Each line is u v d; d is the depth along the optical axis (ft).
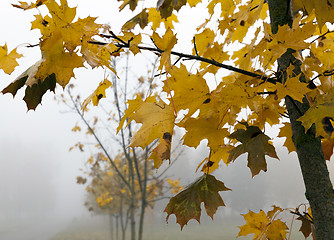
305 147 3.33
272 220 3.95
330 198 3.11
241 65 4.38
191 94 2.84
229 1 4.80
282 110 3.64
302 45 2.94
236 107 3.04
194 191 3.00
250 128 2.97
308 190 3.26
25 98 2.30
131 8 4.16
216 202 2.87
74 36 2.34
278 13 4.00
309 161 3.28
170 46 2.71
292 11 3.73
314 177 3.22
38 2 2.40
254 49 3.81
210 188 2.97
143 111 2.56
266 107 3.42
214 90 2.98
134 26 4.26
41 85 2.30
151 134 2.47
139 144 2.43
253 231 4.32
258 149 2.79
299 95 2.76
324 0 2.73
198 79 2.81
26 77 2.37
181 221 2.86
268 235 3.92
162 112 2.57
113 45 2.76
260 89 3.38
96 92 3.30
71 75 2.29
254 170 2.73
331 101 2.62
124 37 2.80
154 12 4.49
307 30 2.95
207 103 2.84
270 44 3.34
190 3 4.74
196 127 2.80
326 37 3.94
